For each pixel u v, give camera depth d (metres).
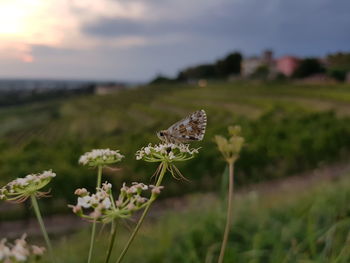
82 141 29.83
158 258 5.38
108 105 111.25
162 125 55.31
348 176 9.94
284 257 4.01
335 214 5.12
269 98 75.38
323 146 21.08
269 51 155.75
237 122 30.55
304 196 8.20
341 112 48.84
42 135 79.00
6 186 1.83
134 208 1.55
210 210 6.94
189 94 99.88
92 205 1.57
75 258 6.09
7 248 1.21
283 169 19.58
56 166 16.66
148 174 17.05
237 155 2.16
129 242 1.60
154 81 177.62
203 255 5.02
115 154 2.17
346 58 62.34
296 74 127.00
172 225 6.64
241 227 5.73
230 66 167.12
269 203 8.13
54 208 15.01
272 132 25.48
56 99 195.25
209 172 17.81
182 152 2.04
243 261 4.37
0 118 129.12
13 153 21.75
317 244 4.15
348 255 3.18
